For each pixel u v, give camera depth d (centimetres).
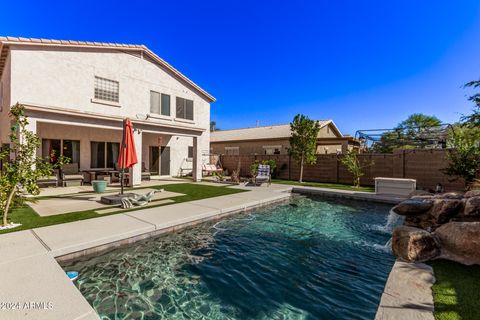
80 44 1195
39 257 387
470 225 416
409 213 560
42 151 1218
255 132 2814
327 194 1180
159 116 1598
